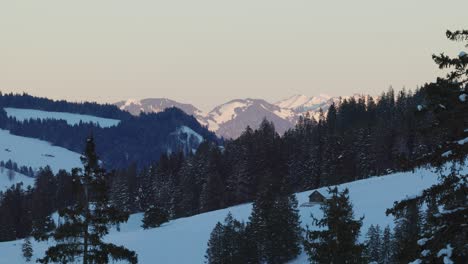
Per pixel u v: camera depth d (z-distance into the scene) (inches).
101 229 1173.1
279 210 4549.7
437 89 684.1
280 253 4429.1
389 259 3009.4
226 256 4286.4
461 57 673.6
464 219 662.5
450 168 695.7
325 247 1464.1
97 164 1189.7
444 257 639.8
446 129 688.4
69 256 1162.6
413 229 1983.3
